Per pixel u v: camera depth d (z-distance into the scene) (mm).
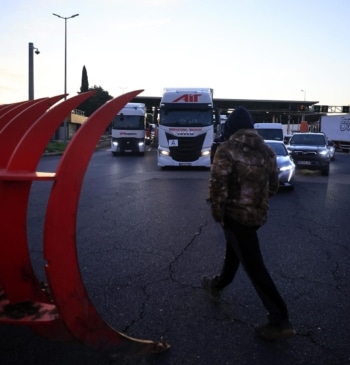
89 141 2666
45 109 3254
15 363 3168
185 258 5785
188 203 10234
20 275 3018
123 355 3045
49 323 2758
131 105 31156
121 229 7453
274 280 4973
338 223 8180
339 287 4777
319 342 3545
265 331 3535
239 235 3500
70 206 2631
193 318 3971
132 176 16500
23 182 2914
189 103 19172
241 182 3459
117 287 4719
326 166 17562
